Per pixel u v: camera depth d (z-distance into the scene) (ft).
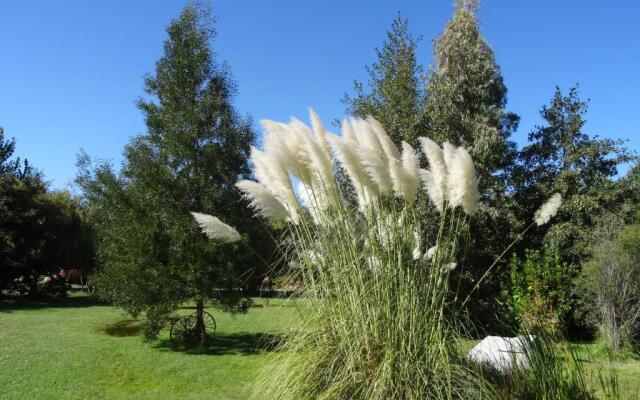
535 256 39.27
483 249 43.27
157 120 39.81
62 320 55.72
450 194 15.02
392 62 40.06
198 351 37.96
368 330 14.76
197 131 40.34
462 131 45.80
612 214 44.21
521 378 14.67
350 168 15.78
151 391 28.19
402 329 14.46
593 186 47.29
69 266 85.40
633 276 33.50
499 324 19.44
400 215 16.28
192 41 40.86
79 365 33.17
